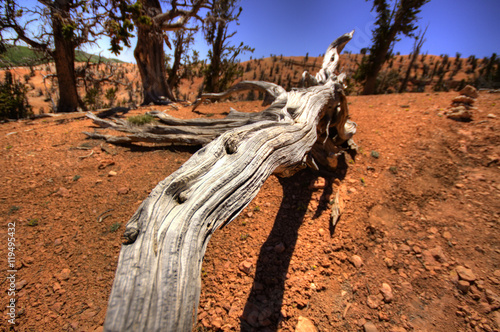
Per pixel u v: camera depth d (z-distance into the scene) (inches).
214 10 554.6
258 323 94.9
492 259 110.0
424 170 176.2
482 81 689.6
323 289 108.0
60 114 385.1
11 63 434.9
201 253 54.3
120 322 37.2
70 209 145.8
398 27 567.8
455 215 136.3
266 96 225.6
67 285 106.6
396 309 98.3
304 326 92.0
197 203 59.0
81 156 202.7
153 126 231.1
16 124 308.0
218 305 103.1
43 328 90.7
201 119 241.0
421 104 297.4
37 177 172.2
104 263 117.1
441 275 107.7
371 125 255.3
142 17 423.5
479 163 171.2
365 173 182.7
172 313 41.9
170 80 683.4
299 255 123.9
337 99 184.2
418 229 132.3
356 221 141.1
